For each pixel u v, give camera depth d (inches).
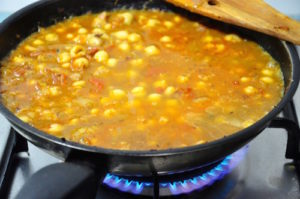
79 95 24.2
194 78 25.2
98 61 26.2
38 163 25.0
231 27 28.4
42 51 26.8
